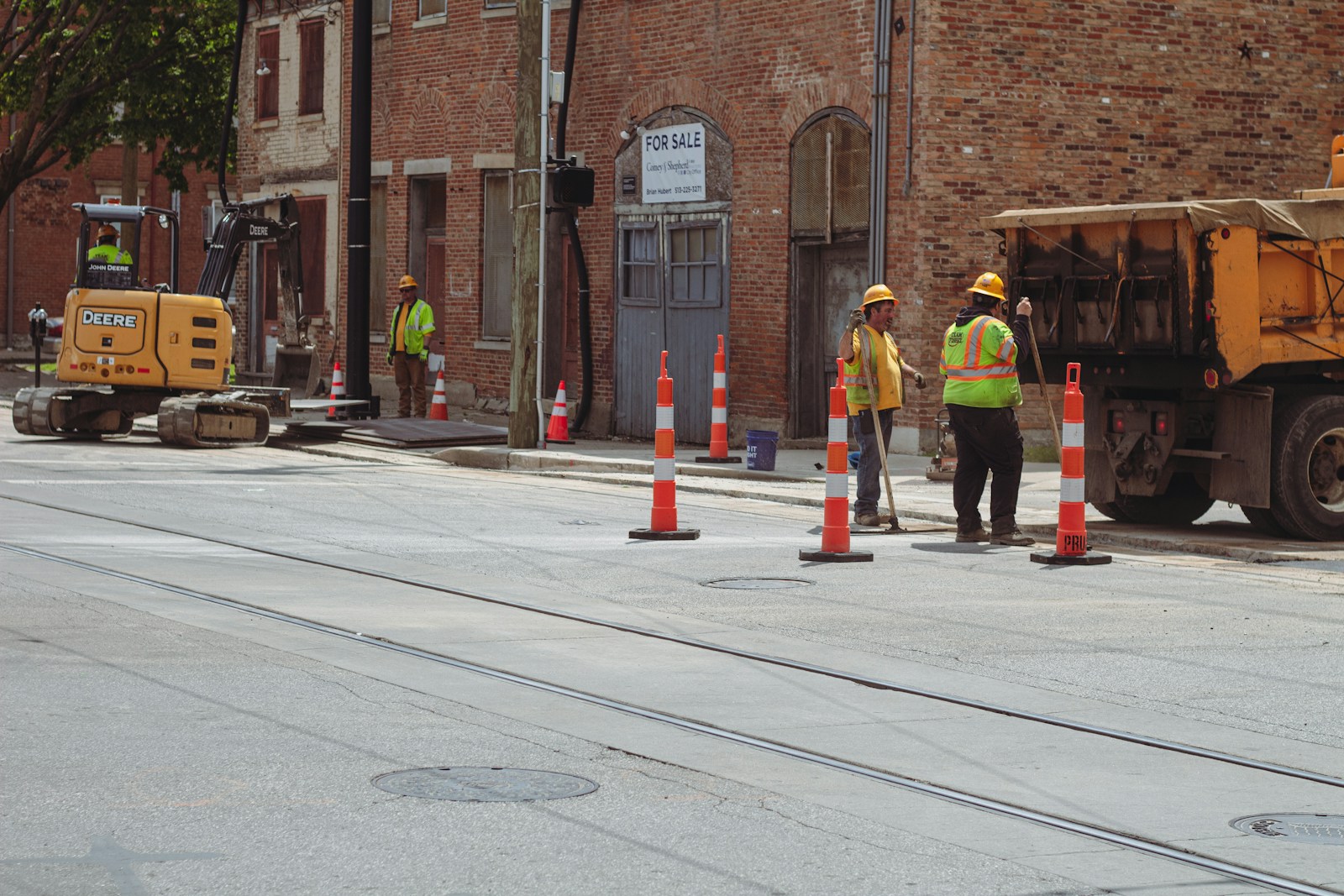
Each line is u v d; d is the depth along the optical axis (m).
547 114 30.98
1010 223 20.61
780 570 17.02
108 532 18.83
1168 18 30.16
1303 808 8.83
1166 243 19.09
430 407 42.06
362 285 37.12
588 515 21.89
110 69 51.59
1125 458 20.14
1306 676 12.09
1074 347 20.23
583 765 9.47
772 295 32.56
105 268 33.31
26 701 10.72
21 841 7.91
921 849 8.00
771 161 32.38
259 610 14.20
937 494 24.08
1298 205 19.00
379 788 8.92
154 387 32.72
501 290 40.62
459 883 7.39
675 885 7.41
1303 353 19.22
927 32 29.06
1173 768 9.60
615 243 36.28
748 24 32.72
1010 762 9.70
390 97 43.16
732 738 10.16
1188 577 16.80
